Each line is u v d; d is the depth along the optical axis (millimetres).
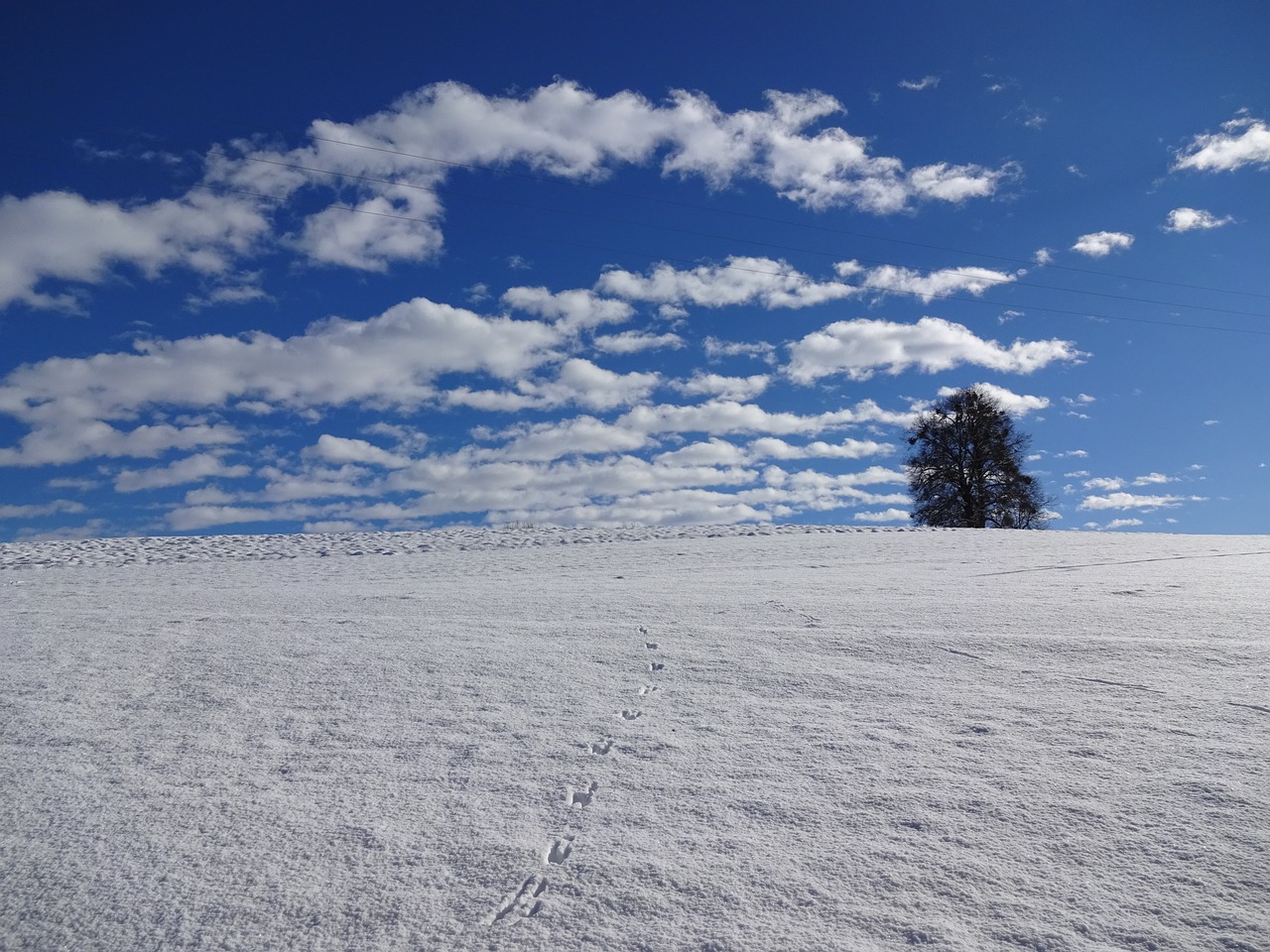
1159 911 2424
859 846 2865
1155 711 4117
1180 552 12984
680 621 6859
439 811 3219
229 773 3625
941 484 39438
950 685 4711
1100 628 6090
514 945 2361
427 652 5812
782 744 3857
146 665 5520
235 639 6387
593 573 11867
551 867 2787
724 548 15562
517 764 3691
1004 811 3080
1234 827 2871
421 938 2402
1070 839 2857
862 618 6758
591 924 2457
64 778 3578
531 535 19391
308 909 2557
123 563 15016
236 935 2432
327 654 5777
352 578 11906
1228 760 3447
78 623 7367
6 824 3150
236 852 2912
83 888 2695
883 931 2375
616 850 2889
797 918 2451
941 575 10234
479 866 2799
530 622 6977
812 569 11547
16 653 6035
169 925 2484
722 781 3447
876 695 4570
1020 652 5406
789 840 2926
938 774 3432
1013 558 12570
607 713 4402
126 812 3236
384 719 4320
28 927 2486
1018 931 2355
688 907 2525
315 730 4164
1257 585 8391
